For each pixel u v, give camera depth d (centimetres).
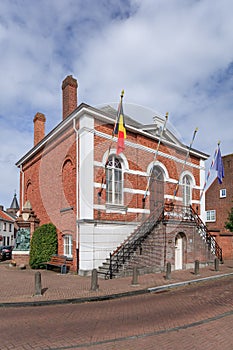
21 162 2169
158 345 523
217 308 778
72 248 1456
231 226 2142
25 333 586
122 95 1443
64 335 573
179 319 678
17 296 894
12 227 4947
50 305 831
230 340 545
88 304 842
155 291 1031
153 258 1434
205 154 2102
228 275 1405
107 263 1336
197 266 1371
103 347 514
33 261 1583
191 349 504
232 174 3141
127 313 733
